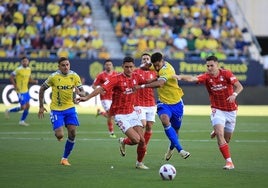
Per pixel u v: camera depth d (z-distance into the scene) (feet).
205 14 280.51
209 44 266.36
